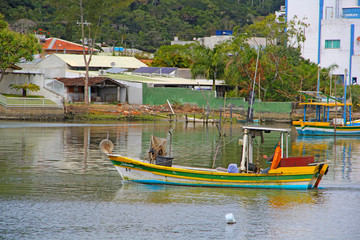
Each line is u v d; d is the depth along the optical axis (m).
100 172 94.31
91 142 140.62
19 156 112.12
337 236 62.69
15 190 79.88
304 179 81.94
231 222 66.38
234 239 61.16
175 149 130.50
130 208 71.62
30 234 61.47
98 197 76.75
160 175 83.19
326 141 163.00
